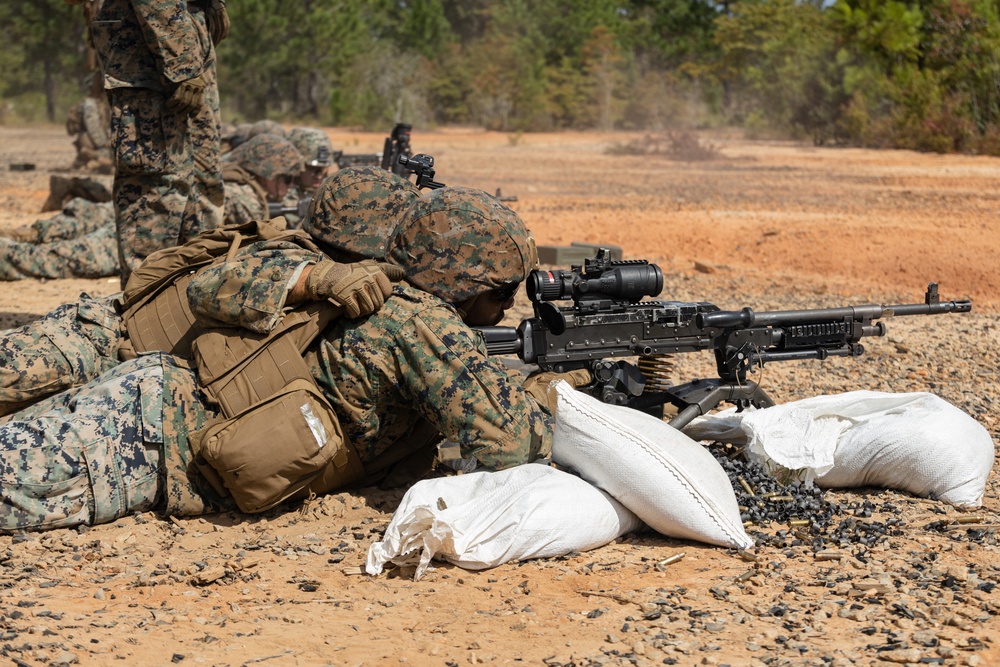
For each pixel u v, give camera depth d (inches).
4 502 166.2
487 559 156.3
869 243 521.3
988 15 1264.8
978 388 278.5
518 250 183.2
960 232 550.9
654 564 156.7
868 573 150.9
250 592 149.5
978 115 1189.7
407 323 174.2
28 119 2402.8
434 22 2603.3
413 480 196.2
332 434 173.6
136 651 129.0
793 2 2050.9
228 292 177.5
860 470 189.3
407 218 182.2
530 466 168.2
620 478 165.6
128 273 270.8
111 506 172.6
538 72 2202.3
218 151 277.0
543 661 125.2
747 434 191.0
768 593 145.3
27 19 2257.6
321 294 175.5
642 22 2600.9
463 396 171.3
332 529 174.1
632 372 199.8
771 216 625.9
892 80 1348.4
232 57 1861.5
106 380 180.9
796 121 1505.9
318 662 126.2
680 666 122.5
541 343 191.8
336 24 1993.1
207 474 174.2
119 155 262.1
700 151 1213.1
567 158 1184.8
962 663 121.1
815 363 308.2
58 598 146.4
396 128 437.7
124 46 257.1
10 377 185.3
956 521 173.3
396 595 148.3
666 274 468.1
